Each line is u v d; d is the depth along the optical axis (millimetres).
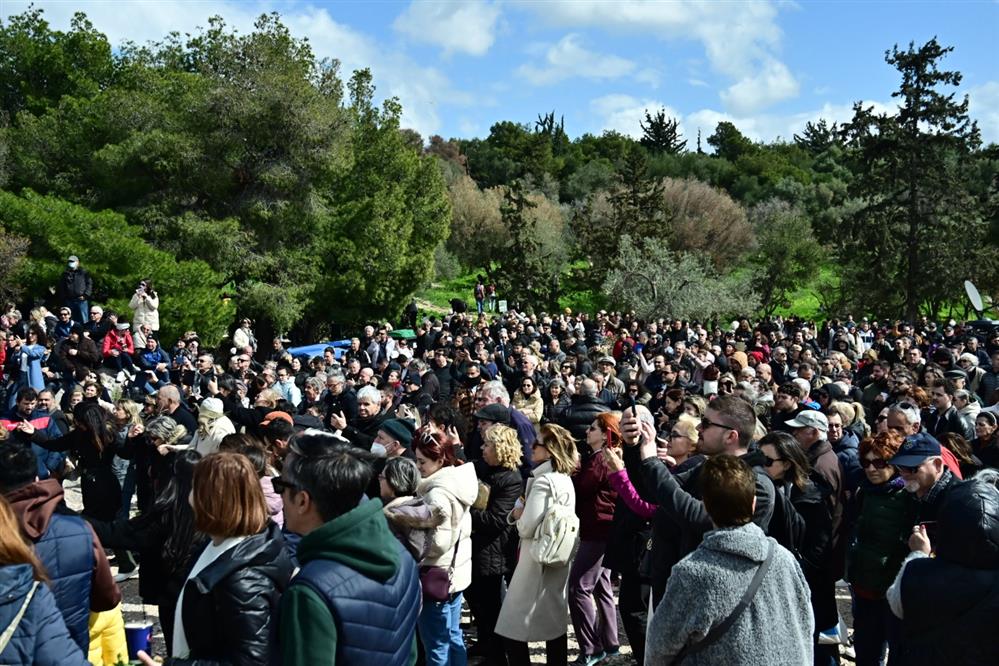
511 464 5699
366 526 2713
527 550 5336
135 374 16906
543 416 11047
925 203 44406
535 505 5254
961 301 45500
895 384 10227
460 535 4980
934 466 4605
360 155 31984
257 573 2848
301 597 2539
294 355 21578
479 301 42000
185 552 4035
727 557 2998
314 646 2498
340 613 2543
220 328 26359
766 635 2912
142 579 4500
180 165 27625
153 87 30391
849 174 88000
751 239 57250
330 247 30250
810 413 5508
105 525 4262
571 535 5238
